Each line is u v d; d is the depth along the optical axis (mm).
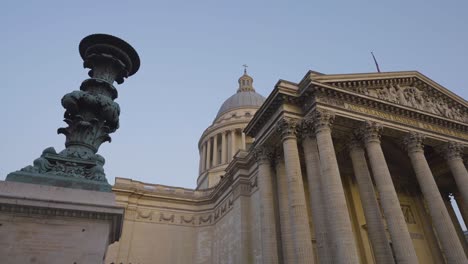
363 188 38281
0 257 11562
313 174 35500
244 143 96500
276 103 40281
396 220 33375
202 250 67188
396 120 42250
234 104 112562
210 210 71625
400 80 47000
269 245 39531
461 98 50812
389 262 34219
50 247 12297
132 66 19469
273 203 42625
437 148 46562
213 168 94812
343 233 29766
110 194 14148
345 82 40938
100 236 13117
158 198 71438
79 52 18609
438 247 52312
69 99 16047
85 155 15383
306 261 31672
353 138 41219
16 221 12250
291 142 37281
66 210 12953
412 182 58406
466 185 41844
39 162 14391
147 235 67062
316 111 36719
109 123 17219
